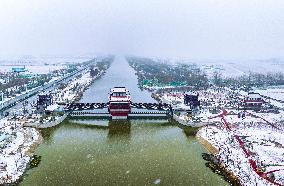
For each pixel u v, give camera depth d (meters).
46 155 125.75
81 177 105.31
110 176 106.12
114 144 140.62
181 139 148.75
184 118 179.75
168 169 112.62
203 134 152.88
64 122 176.62
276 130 159.75
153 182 101.75
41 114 183.50
